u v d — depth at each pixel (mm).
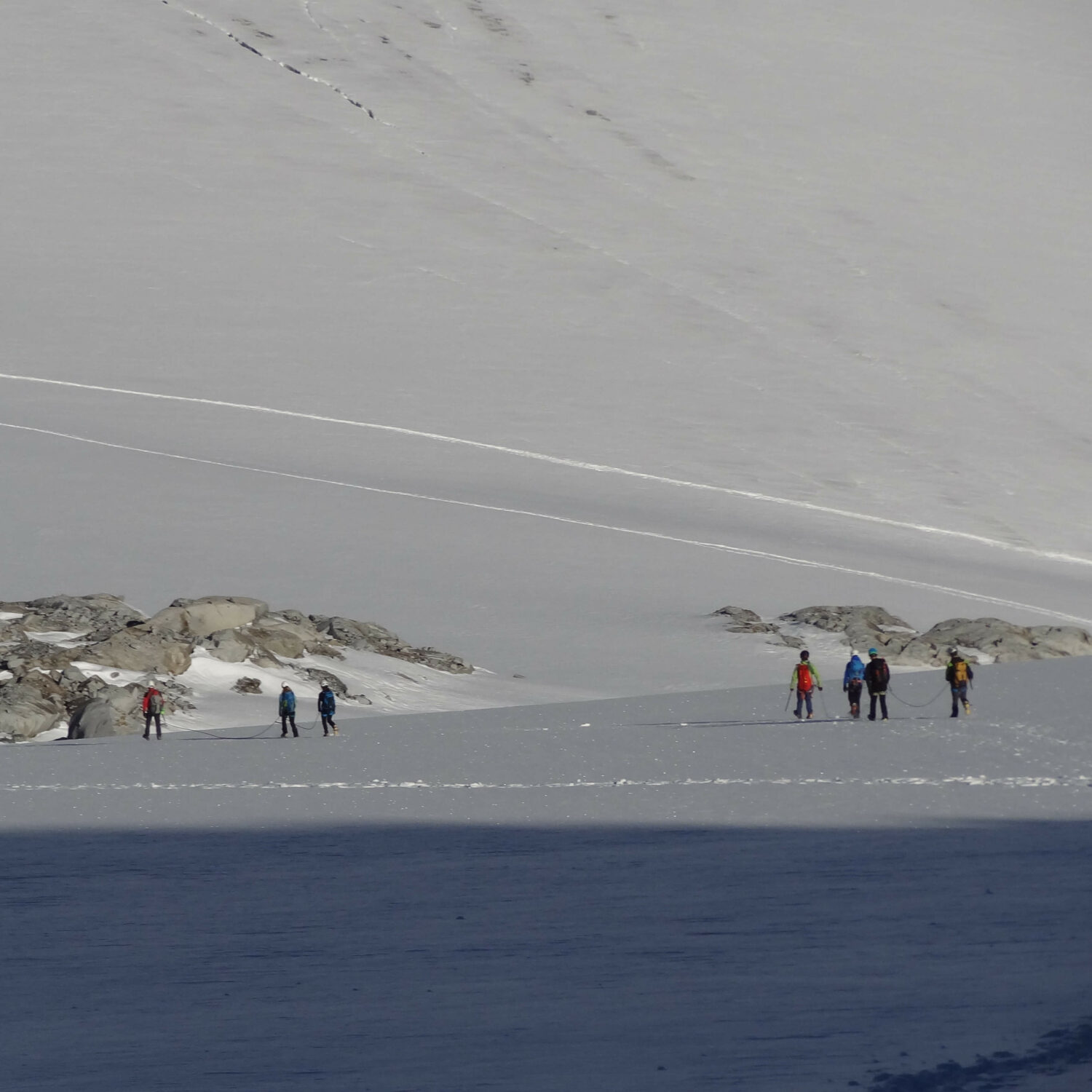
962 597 88500
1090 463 123000
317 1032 13492
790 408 127375
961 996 13641
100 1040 13469
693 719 48906
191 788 35312
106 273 143000
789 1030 12594
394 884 22312
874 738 40688
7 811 31641
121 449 104000
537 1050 12352
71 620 68062
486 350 133250
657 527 98062
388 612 78812
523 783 34438
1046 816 26938
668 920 18781
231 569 83875
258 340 131250
